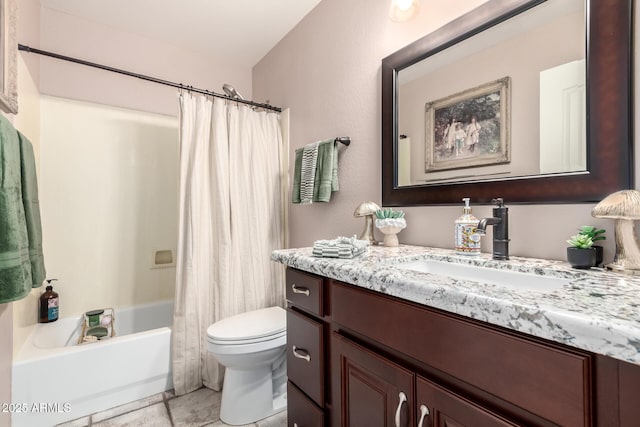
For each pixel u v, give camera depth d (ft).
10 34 4.09
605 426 1.32
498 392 1.68
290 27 6.95
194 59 7.98
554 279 2.47
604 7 2.59
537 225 3.06
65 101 6.54
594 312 1.41
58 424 4.70
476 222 3.28
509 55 3.24
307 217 6.50
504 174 3.29
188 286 5.86
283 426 4.75
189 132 6.12
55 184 6.49
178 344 5.73
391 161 4.50
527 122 3.10
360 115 5.14
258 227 6.77
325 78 5.93
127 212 7.27
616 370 1.30
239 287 6.47
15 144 3.81
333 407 3.03
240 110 6.84
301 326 3.52
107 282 7.04
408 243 4.39
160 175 7.66
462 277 3.12
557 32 2.89
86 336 6.04
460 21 3.65
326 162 5.41
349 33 5.37
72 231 6.68
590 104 2.66
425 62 4.08
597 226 2.67
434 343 2.03
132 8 6.33
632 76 2.49
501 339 1.67
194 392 5.73
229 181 6.45
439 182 3.92
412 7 4.12
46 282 6.33
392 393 2.34
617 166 2.53
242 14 6.52
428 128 4.05
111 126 7.06
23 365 4.51
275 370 5.44
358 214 4.48
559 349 1.46
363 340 2.70
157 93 7.54
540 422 1.53
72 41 6.56
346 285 2.88
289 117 7.09
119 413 5.02
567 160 2.83
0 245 3.35
